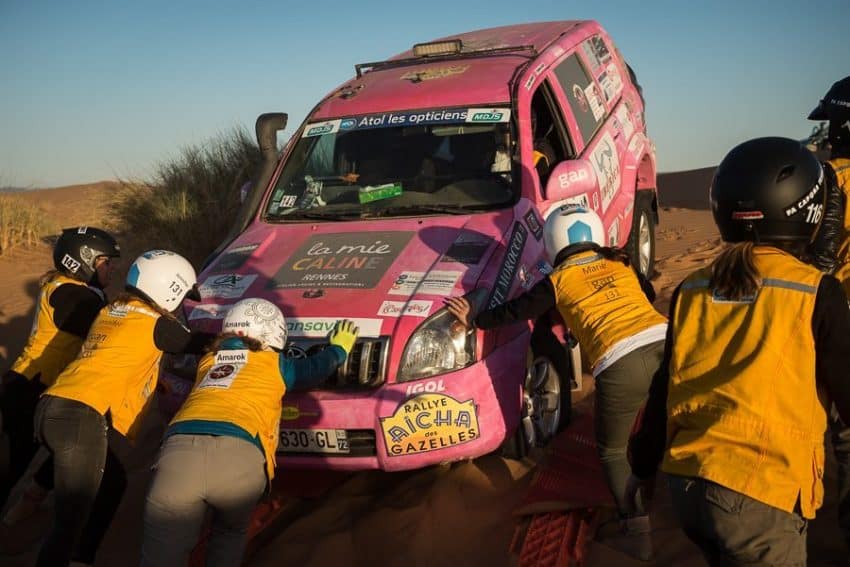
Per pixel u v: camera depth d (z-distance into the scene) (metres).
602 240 4.17
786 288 2.53
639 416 3.85
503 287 4.65
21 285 11.02
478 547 4.07
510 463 4.72
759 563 2.46
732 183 2.68
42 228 15.06
